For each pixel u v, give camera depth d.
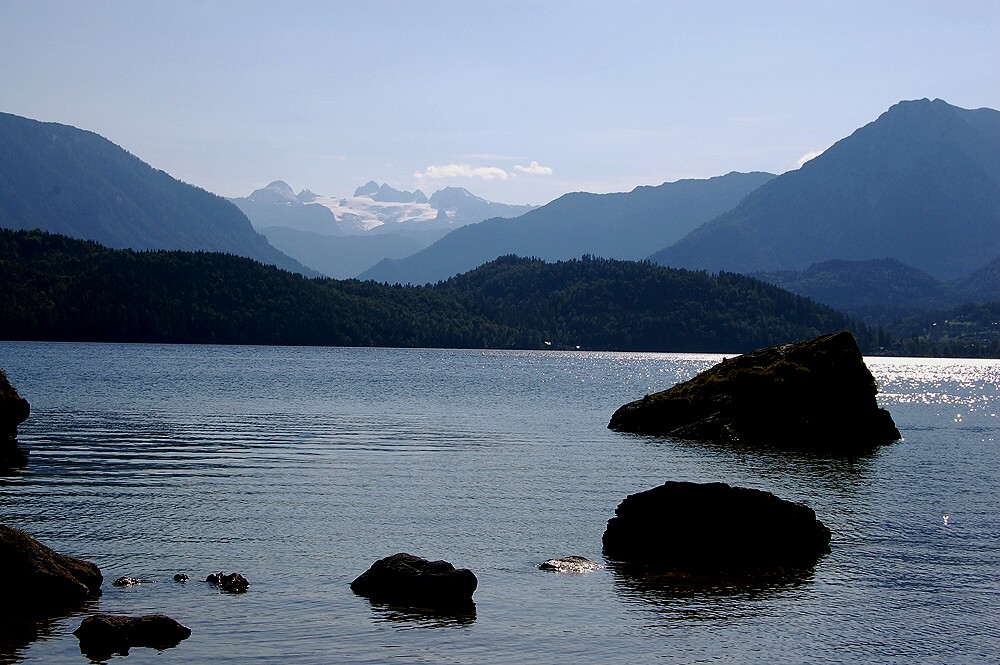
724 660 23.86
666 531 33.91
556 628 25.84
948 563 33.00
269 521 37.41
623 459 57.81
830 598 28.89
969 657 24.28
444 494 44.34
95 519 36.72
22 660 22.61
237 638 24.36
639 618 26.83
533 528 37.38
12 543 26.86
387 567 28.44
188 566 30.64
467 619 26.34
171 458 53.59
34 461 50.75
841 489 48.19
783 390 69.56
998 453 65.56
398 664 23.02
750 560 33.31
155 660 22.86
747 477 51.53
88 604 26.58
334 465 52.78
